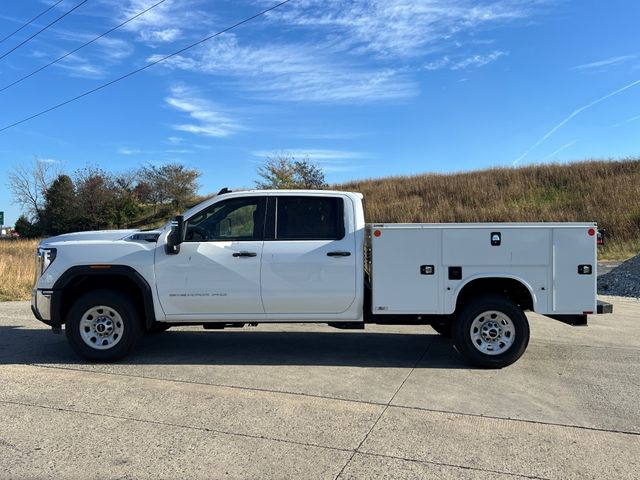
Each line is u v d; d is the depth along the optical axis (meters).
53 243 6.52
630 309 10.91
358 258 6.33
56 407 4.90
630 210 24.58
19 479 3.51
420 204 33.22
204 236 6.48
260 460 3.83
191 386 5.54
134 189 63.97
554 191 32.06
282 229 6.43
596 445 4.14
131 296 6.57
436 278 6.20
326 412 4.81
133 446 4.05
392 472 3.66
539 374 6.06
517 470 3.70
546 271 6.18
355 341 7.77
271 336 8.12
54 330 6.54
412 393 5.36
